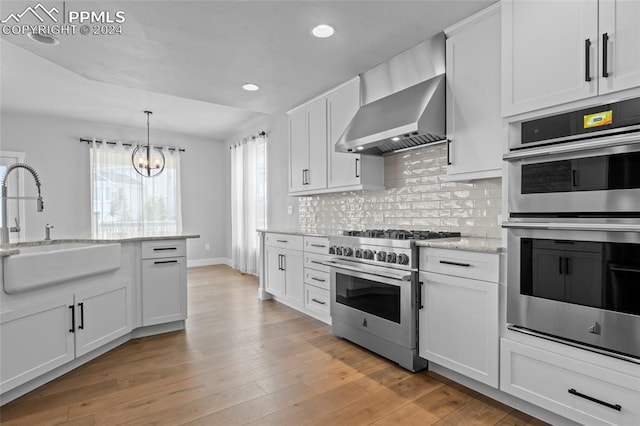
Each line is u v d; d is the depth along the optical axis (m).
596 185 1.60
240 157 6.43
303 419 1.87
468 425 1.81
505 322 1.93
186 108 5.11
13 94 4.45
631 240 1.49
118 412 1.95
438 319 2.28
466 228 2.73
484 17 2.23
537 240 1.79
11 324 2.05
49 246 2.78
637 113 1.48
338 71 3.15
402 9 2.21
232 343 2.97
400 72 2.82
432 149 2.99
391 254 2.52
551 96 1.74
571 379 1.67
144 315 3.12
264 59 2.90
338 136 3.46
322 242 3.38
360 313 2.82
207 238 7.07
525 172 1.87
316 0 2.11
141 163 5.52
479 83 2.26
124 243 2.99
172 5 2.13
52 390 2.20
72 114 5.36
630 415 1.49
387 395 2.11
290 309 4.00
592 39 1.60
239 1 2.11
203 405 2.01
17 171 5.31
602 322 1.57
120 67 3.03
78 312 2.50
